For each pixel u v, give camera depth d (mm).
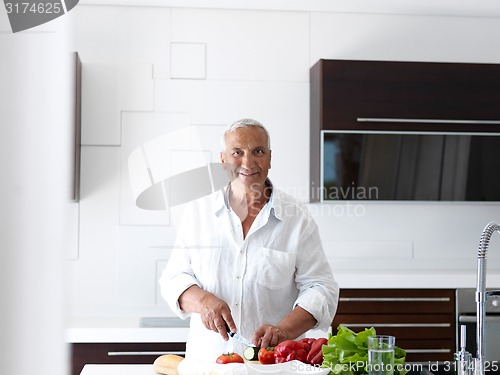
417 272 3967
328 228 4211
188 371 1655
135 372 1860
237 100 4180
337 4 4117
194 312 2256
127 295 4000
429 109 3971
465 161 3994
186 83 4137
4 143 403
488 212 4340
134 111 4078
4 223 400
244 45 4195
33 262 404
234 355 1740
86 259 3988
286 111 4207
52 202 409
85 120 4039
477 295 1588
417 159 3957
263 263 2414
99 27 4094
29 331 401
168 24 4141
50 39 409
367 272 3947
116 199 4020
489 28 4379
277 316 2459
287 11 4230
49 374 401
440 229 4289
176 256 2469
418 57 4328
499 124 4023
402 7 4176
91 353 3320
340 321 3627
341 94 3924
